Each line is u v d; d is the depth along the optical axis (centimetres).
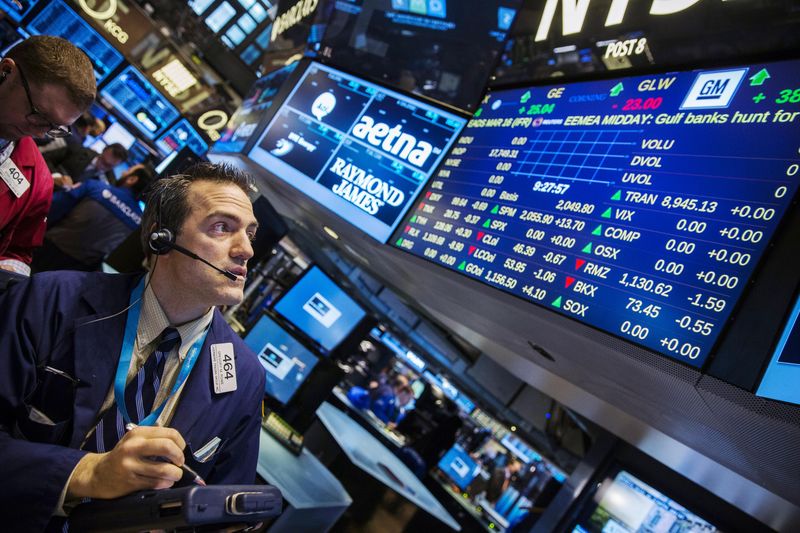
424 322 780
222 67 735
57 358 116
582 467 481
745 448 185
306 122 338
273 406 388
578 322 188
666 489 447
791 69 175
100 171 578
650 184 191
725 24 190
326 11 357
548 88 247
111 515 94
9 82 158
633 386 203
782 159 166
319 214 318
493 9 278
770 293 153
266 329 378
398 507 454
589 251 196
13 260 201
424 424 1020
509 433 923
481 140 262
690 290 168
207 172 128
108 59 663
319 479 327
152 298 125
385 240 273
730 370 152
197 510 90
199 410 125
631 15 220
